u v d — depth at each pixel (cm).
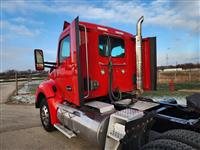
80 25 342
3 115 701
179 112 301
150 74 436
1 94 1434
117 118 240
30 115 698
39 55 421
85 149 379
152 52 434
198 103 256
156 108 315
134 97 403
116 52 404
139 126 231
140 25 385
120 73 409
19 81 3138
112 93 376
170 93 1080
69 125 352
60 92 416
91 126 278
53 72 455
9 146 399
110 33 390
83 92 310
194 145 185
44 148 386
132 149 233
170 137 202
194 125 226
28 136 459
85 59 344
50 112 439
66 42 370
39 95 506
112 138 241
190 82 1886
